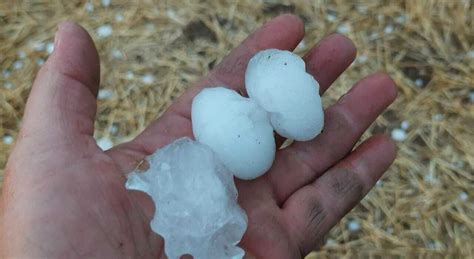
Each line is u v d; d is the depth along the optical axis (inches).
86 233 8.2
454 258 13.4
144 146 10.1
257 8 16.6
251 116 9.6
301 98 9.6
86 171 8.6
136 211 8.7
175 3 16.7
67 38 9.3
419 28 16.4
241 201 9.8
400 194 14.2
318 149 10.4
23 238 8.1
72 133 8.9
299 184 10.3
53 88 9.1
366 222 13.9
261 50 11.1
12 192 8.5
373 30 16.4
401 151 14.6
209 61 16.0
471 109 15.2
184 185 8.7
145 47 16.1
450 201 14.1
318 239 10.1
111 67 15.8
